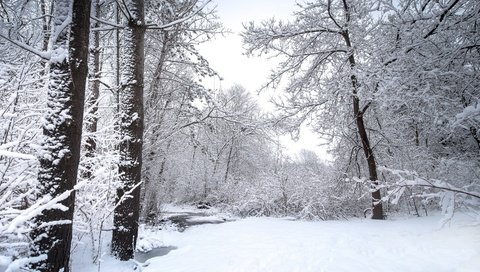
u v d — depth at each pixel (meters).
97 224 5.41
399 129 10.48
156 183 11.15
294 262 4.46
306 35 11.20
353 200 11.26
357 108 10.20
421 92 6.85
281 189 12.12
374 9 9.43
